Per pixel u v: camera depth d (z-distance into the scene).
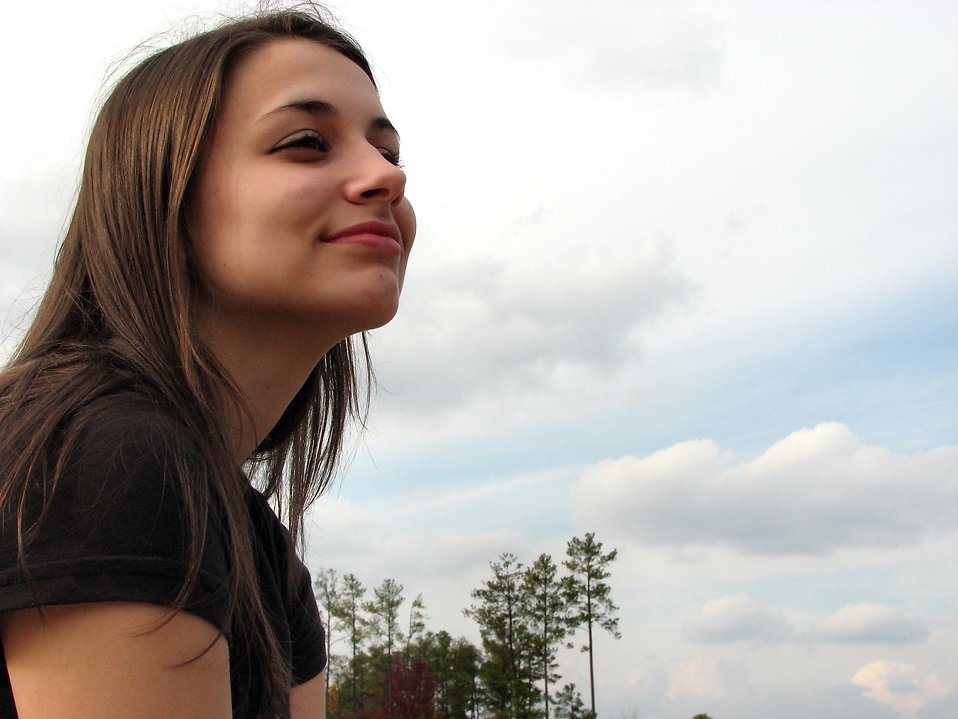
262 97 1.50
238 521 1.30
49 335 1.48
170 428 1.16
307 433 2.01
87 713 0.98
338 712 44.09
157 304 1.43
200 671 1.05
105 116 1.60
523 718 38.34
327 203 1.45
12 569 0.99
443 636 45.41
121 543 1.01
